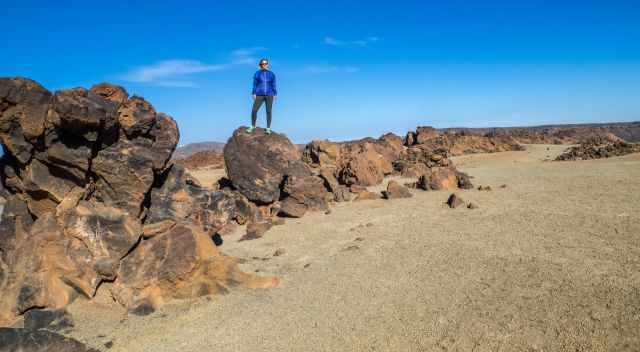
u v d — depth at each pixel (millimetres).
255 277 9977
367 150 29781
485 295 8391
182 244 9648
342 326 7711
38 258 8953
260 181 18422
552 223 13211
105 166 9852
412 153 35875
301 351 7059
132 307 8984
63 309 8742
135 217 10320
